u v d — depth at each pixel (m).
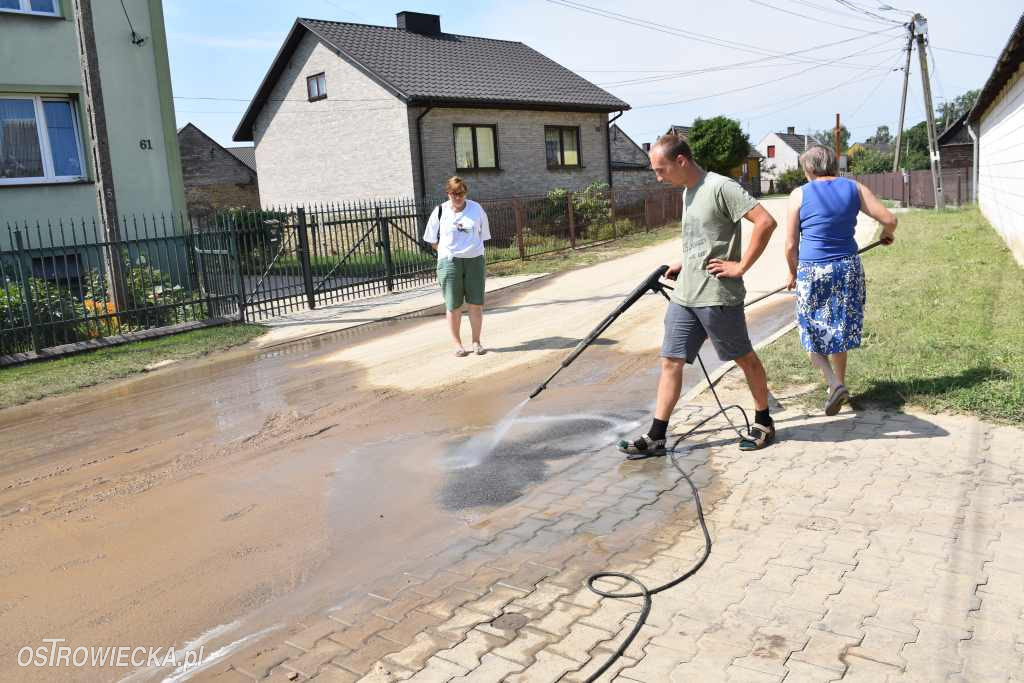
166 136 15.09
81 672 2.95
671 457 4.65
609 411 5.84
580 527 3.81
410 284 15.10
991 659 2.52
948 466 4.05
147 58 14.80
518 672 2.67
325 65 23.61
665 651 2.71
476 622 3.03
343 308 12.70
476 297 8.12
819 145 4.92
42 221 13.67
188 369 8.80
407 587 3.38
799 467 4.25
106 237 10.79
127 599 3.50
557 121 26.12
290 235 12.70
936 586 2.96
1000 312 7.52
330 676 2.76
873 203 4.73
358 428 5.95
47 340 9.85
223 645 3.06
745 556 3.34
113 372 8.58
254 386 7.68
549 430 5.49
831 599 2.94
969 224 18.97
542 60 28.89
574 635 2.87
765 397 4.60
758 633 2.77
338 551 3.82
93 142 10.63
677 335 4.55
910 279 10.12
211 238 11.55
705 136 46.00
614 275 14.48
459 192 7.91
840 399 4.84
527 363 7.67
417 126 21.98
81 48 10.47
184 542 4.08
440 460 5.04
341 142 23.72
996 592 2.89
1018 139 12.48
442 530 3.95
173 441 5.98
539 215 20.41
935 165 26.70
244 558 3.83
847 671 2.52
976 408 4.79
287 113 25.14
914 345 6.25
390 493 4.54
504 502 4.24
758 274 12.62
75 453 5.86
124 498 4.81
